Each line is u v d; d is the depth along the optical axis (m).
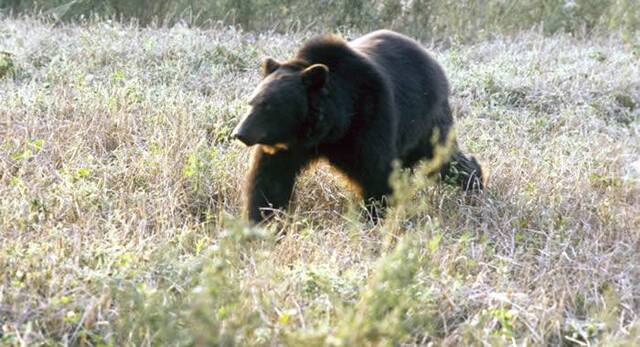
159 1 24.14
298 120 10.52
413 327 8.05
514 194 12.45
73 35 20.52
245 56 19.50
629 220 11.66
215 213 11.34
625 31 26.55
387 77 11.36
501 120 17.05
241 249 9.56
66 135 12.97
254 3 24.34
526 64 21.20
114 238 9.23
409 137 11.93
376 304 6.73
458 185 12.83
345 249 9.83
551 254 10.13
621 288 9.52
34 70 17.03
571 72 20.67
